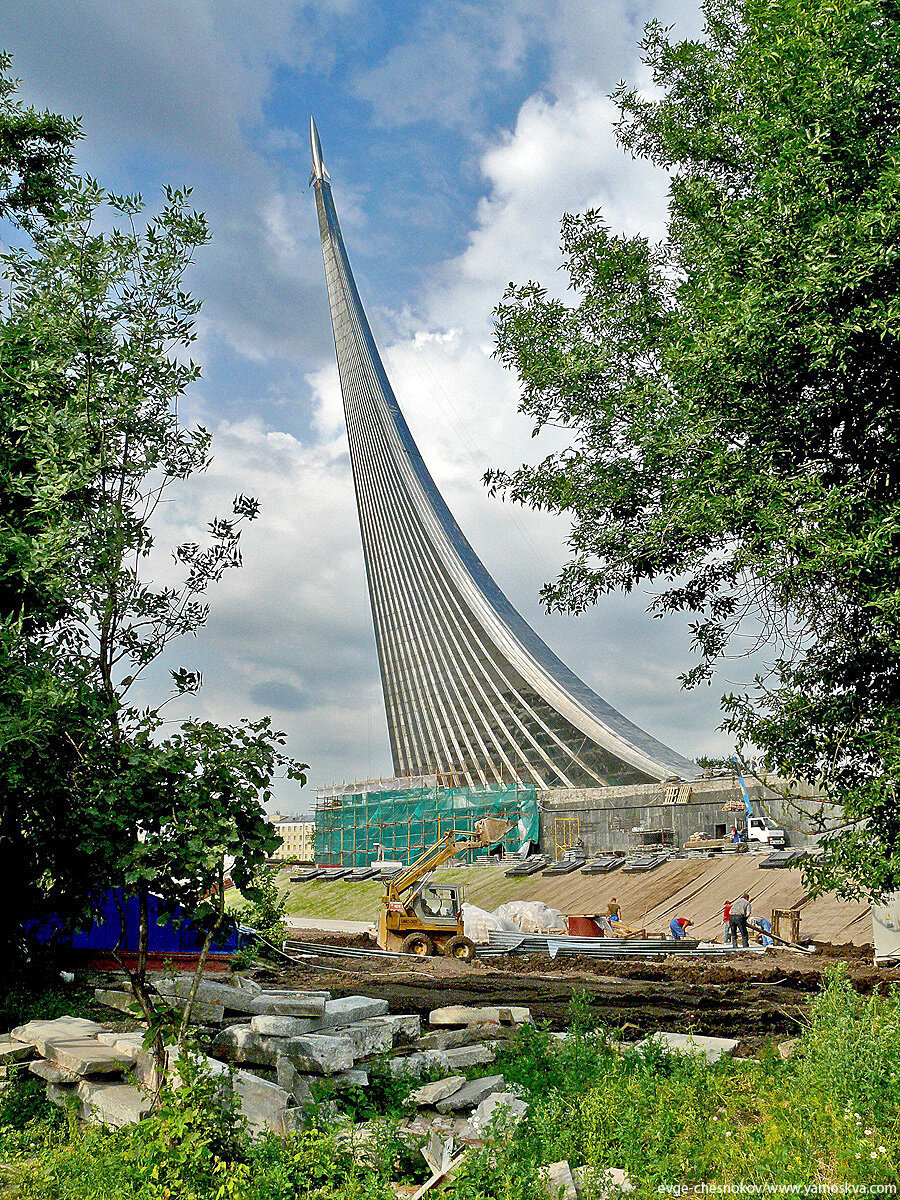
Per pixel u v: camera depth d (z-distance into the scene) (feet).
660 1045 25.21
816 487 23.04
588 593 32.71
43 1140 20.59
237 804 20.29
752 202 25.21
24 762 20.68
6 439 24.71
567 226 33.12
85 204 24.43
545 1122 18.83
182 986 28.32
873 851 24.31
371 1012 26.16
